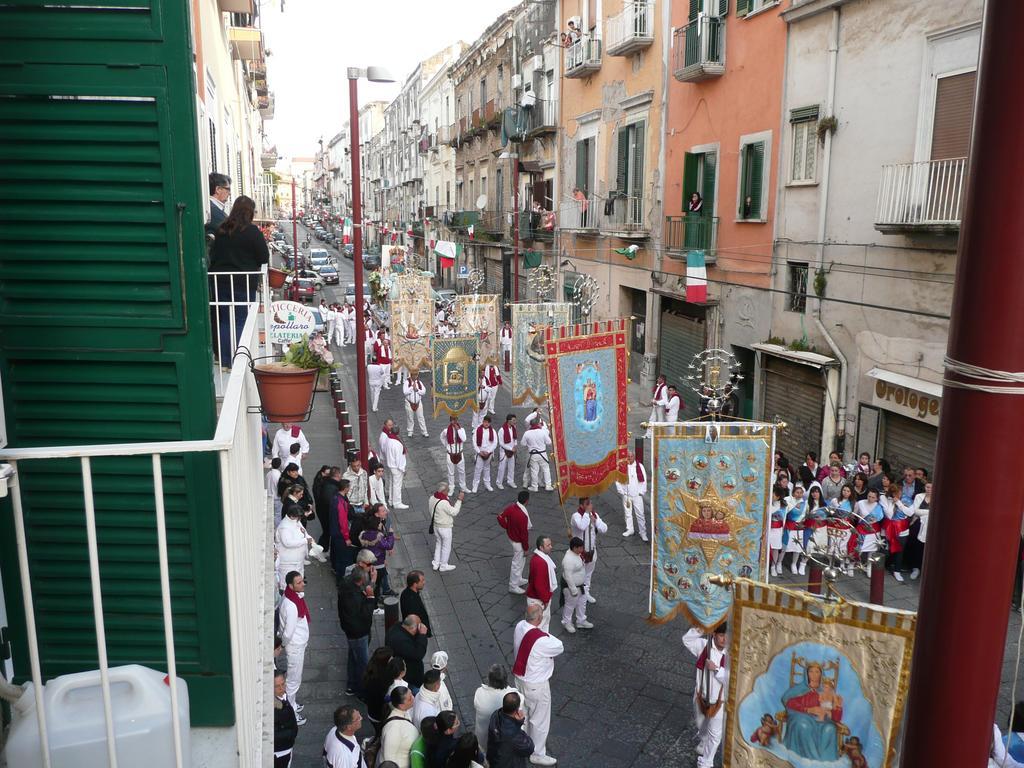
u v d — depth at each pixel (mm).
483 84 42531
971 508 2297
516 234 30641
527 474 17703
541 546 11109
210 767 3584
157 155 3553
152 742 2896
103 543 3729
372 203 88562
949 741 2393
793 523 12750
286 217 122688
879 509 12625
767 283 18016
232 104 20312
